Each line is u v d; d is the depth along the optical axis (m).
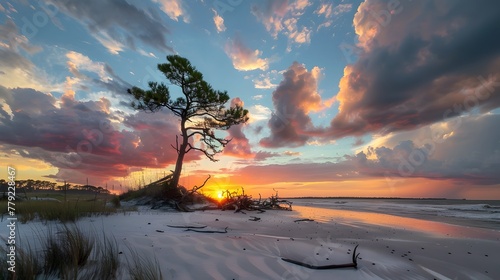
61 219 7.06
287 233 7.91
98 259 3.61
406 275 4.20
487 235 8.87
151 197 16.94
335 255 5.09
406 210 22.97
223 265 3.74
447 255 5.76
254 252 4.66
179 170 18.12
